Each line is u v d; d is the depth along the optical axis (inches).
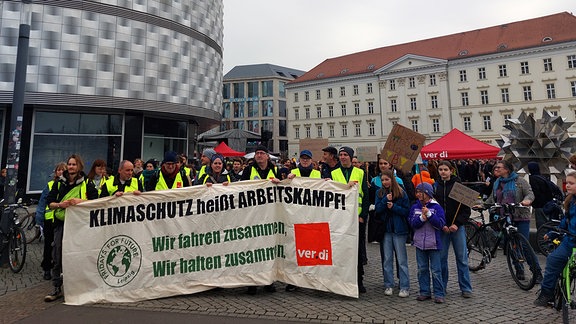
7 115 552.4
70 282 192.7
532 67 1877.5
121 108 585.0
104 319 171.0
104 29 571.5
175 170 242.2
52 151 581.9
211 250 205.8
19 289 216.5
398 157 220.7
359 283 209.8
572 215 167.9
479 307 185.6
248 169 247.3
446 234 209.8
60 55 539.2
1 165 549.3
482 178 830.5
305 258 205.3
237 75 3171.8
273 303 190.4
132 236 200.5
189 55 677.3
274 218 213.0
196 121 781.3
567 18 1893.5
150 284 197.9
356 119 2390.5
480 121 1991.9
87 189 221.3
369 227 215.6
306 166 239.1
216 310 180.5
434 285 194.4
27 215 338.6
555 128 385.1
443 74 2080.5
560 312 176.9
